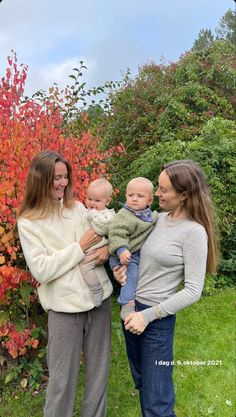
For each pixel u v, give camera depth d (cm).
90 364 233
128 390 313
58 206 222
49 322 222
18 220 218
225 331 415
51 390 221
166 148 535
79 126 410
